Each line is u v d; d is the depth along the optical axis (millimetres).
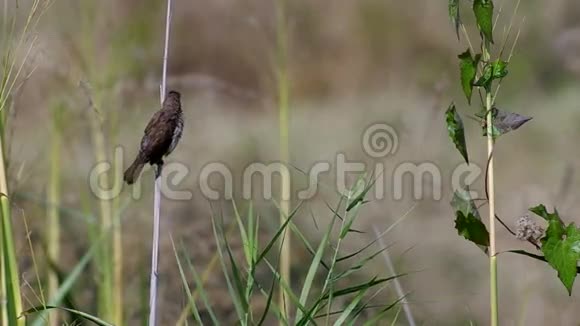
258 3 14516
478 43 12922
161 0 14758
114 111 10812
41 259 10156
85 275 10281
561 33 20172
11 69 6605
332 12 23844
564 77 20062
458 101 18094
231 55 21984
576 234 5973
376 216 12141
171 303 10023
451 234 12406
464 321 10289
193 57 22797
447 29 23547
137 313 10031
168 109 6719
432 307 10680
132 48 11430
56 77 10867
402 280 11055
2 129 6641
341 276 6625
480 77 6062
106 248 9656
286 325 6512
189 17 23781
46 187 11680
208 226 10992
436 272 11688
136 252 10664
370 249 11164
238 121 18359
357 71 23094
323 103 21938
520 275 11688
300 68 22812
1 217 6586
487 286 11875
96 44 11180
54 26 10867
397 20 24000
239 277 6523
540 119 18266
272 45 11922
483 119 6121
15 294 6562
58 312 9078
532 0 20906
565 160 14719
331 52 23516
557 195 11289
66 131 11641
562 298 11289
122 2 12602
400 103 19141
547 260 5977
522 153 16781
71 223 11641
